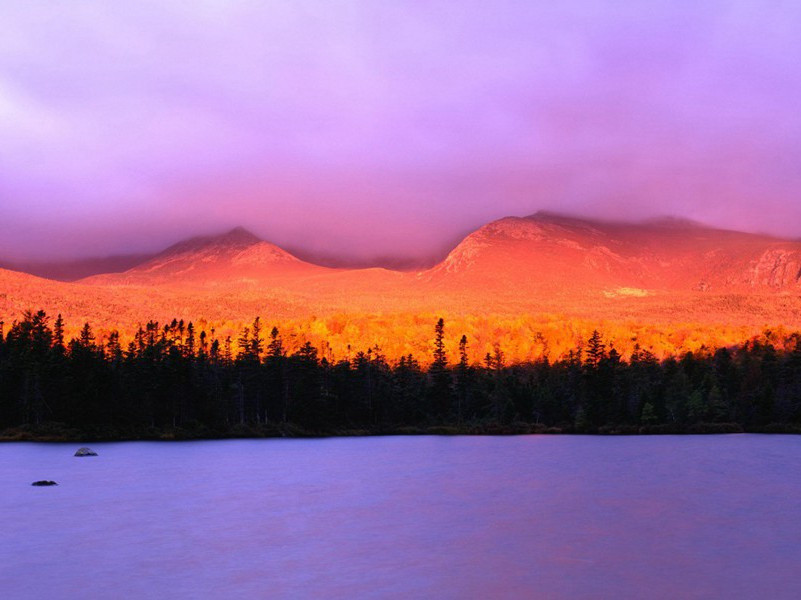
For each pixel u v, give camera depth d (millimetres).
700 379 199625
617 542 61688
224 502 78938
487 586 49750
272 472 103312
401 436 171625
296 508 76000
